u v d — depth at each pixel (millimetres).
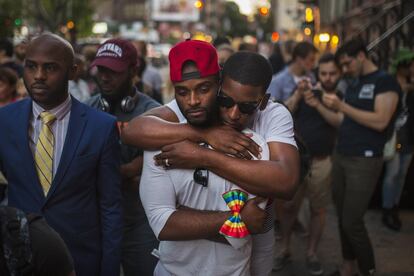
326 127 5047
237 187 2279
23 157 2658
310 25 18859
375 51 9570
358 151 4305
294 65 5887
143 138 2332
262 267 2582
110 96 3408
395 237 6012
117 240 2836
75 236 2711
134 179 3279
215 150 2270
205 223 2236
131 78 3436
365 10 13984
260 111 2422
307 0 19562
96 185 2830
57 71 2621
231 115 2223
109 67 3299
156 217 2312
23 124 2684
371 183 4328
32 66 2615
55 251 1793
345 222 4391
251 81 2162
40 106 2711
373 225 6418
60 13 27359
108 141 2783
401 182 6227
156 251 2607
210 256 2336
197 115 2180
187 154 2242
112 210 2840
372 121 4211
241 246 2254
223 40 7836
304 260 5348
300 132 5004
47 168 2676
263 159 2289
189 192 2311
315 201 5070
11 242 1689
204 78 2123
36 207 2652
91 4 31469
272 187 2201
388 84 4285
